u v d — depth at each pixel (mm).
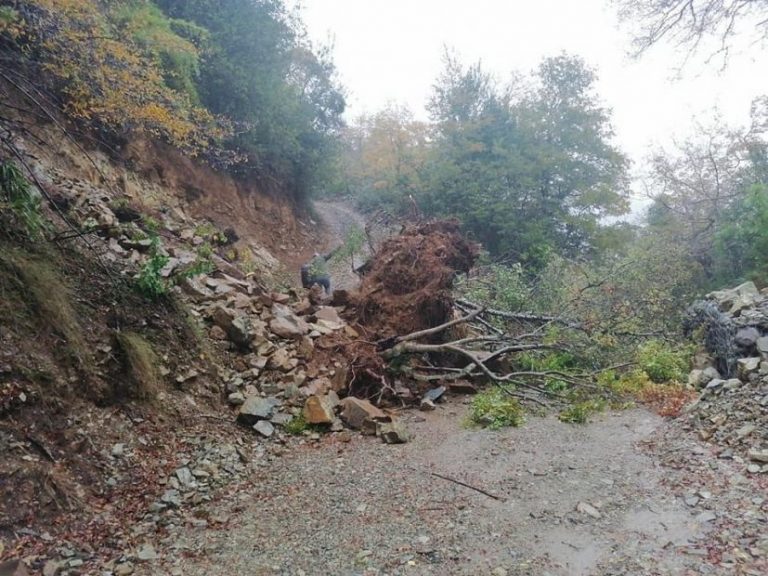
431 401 6781
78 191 7090
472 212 20594
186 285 6816
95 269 5480
